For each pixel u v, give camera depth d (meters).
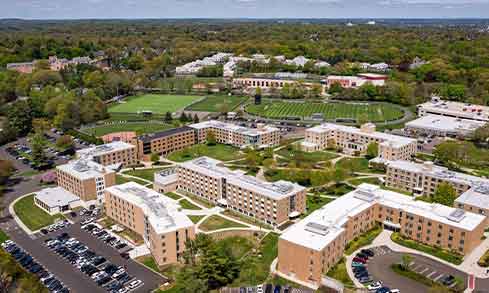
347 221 181.38
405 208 192.88
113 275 165.25
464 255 175.12
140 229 194.38
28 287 150.25
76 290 156.75
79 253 181.50
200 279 154.75
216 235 195.25
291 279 162.88
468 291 152.50
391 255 176.50
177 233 172.38
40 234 198.00
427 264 169.88
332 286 156.38
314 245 159.38
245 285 158.75
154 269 170.25
